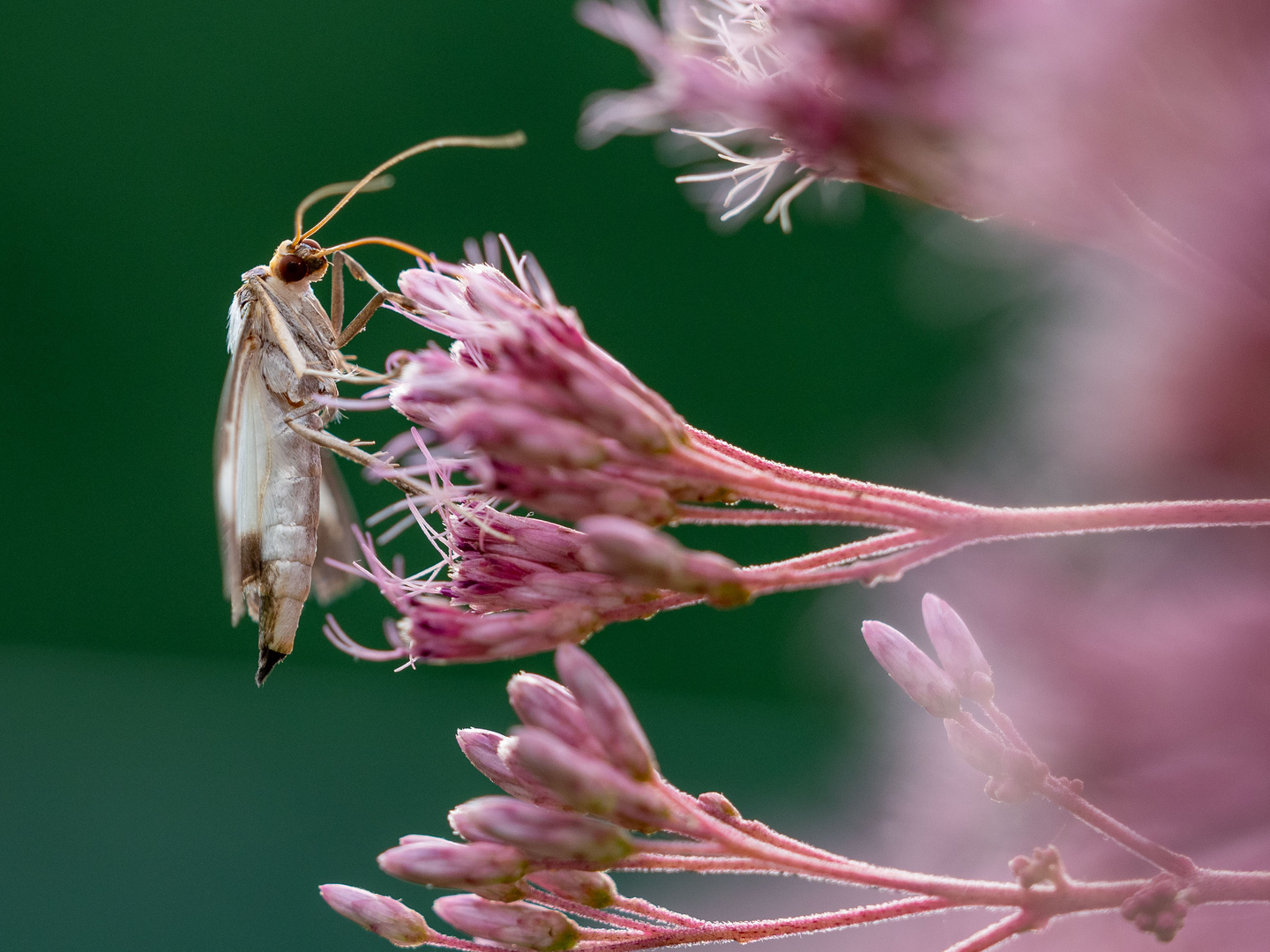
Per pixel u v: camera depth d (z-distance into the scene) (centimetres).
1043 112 15
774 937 16
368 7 68
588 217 67
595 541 16
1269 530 16
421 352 16
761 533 62
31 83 68
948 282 16
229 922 54
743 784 60
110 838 57
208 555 68
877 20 15
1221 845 16
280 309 20
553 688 16
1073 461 16
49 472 68
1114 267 16
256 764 61
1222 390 16
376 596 66
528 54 68
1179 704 16
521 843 16
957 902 16
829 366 65
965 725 16
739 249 66
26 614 67
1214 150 15
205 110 68
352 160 68
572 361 16
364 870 56
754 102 15
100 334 68
